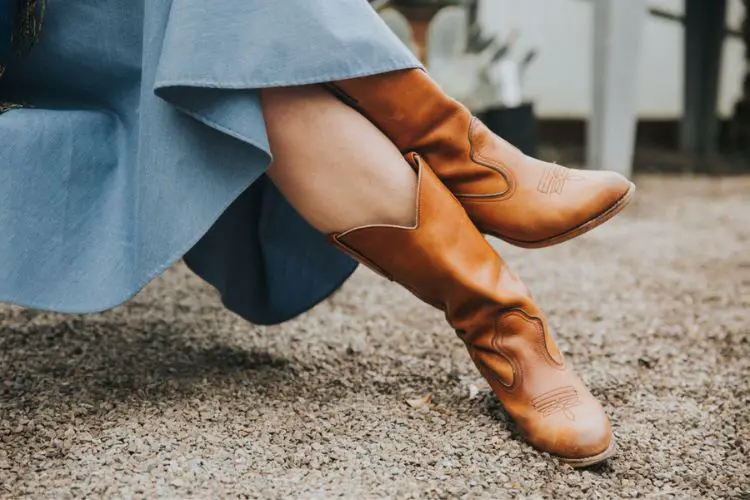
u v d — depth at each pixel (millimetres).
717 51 4613
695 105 4676
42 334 1354
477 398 1093
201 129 853
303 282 1258
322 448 939
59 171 895
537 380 951
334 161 889
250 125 816
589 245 2350
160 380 1139
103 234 903
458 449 941
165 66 806
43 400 1047
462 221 928
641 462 946
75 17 947
